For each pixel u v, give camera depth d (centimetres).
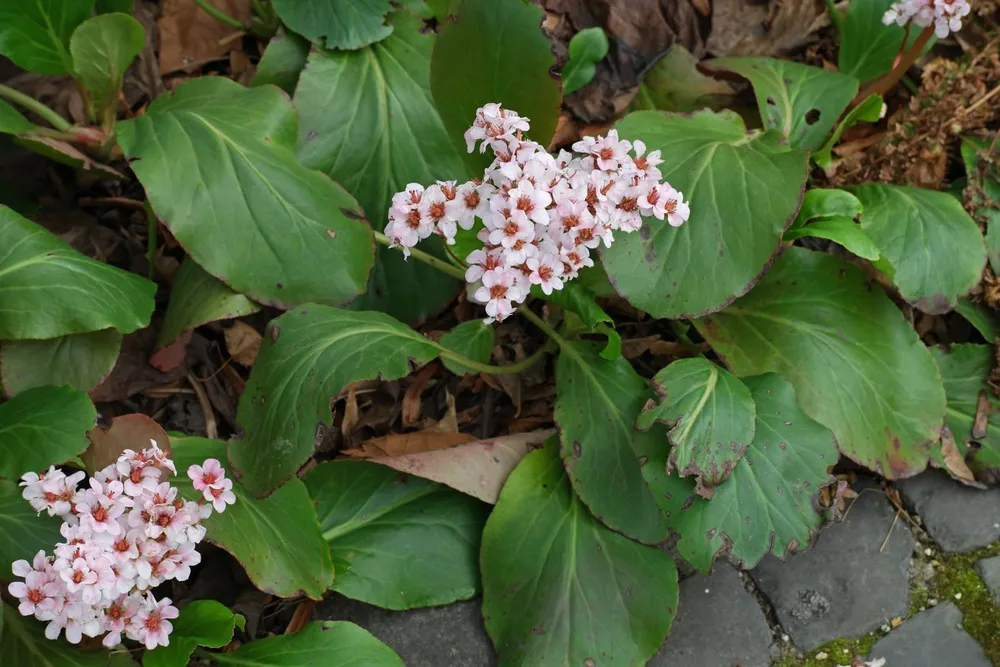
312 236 78
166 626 67
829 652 77
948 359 85
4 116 76
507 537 76
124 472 67
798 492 75
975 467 82
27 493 66
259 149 79
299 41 85
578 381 78
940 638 77
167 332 78
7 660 69
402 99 83
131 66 88
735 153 78
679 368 76
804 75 86
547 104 75
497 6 73
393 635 75
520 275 71
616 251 76
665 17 94
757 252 76
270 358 75
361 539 76
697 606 77
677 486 74
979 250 82
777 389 77
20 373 74
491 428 83
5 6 78
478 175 79
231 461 74
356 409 82
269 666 71
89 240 84
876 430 79
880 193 83
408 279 83
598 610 74
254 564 71
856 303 81
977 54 91
